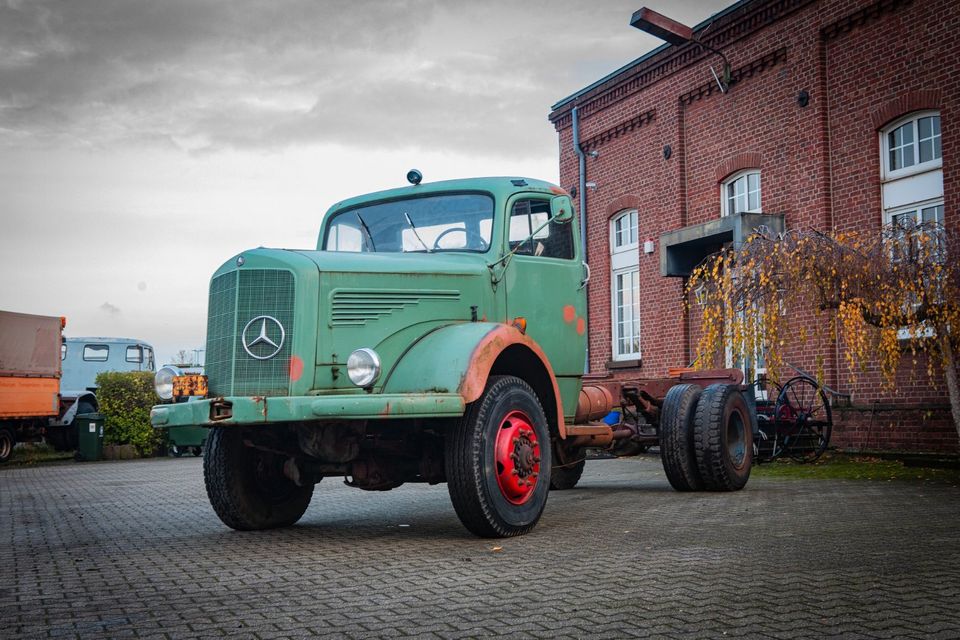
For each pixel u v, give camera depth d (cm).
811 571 444
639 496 848
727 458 855
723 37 1491
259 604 395
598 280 1814
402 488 1024
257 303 571
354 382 540
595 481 1061
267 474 650
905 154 1227
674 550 512
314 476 632
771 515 673
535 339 672
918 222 988
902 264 939
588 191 1852
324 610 380
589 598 390
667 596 391
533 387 642
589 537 572
